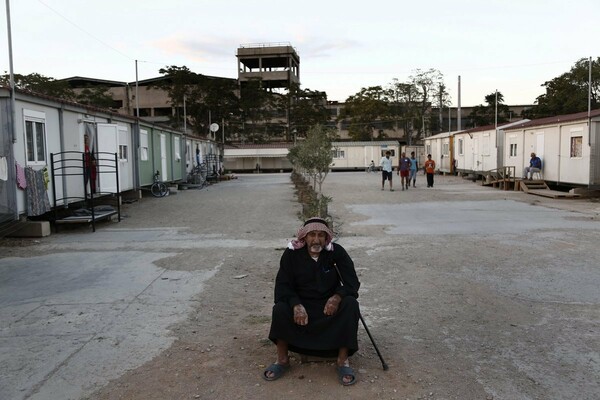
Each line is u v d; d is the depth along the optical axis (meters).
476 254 8.95
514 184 23.00
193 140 31.00
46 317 5.68
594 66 51.16
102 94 64.44
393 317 5.60
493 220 13.25
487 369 4.23
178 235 11.33
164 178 23.70
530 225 12.27
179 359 4.48
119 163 17.59
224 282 7.18
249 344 4.83
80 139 14.20
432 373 4.16
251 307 6.04
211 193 23.48
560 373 4.14
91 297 6.46
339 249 4.39
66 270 8.00
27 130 11.35
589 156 18.67
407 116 67.38
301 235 4.31
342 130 76.25
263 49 76.06
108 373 4.21
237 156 54.84
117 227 12.61
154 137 22.05
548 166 21.77
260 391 3.88
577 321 5.41
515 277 7.30
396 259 8.62
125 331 5.20
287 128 65.69
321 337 4.09
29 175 11.04
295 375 4.15
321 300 4.30
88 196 14.13
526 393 3.80
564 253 8.91
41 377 4.15
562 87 53.97
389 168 23.34
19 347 4.80
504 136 26.08
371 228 12.11
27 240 10.74
